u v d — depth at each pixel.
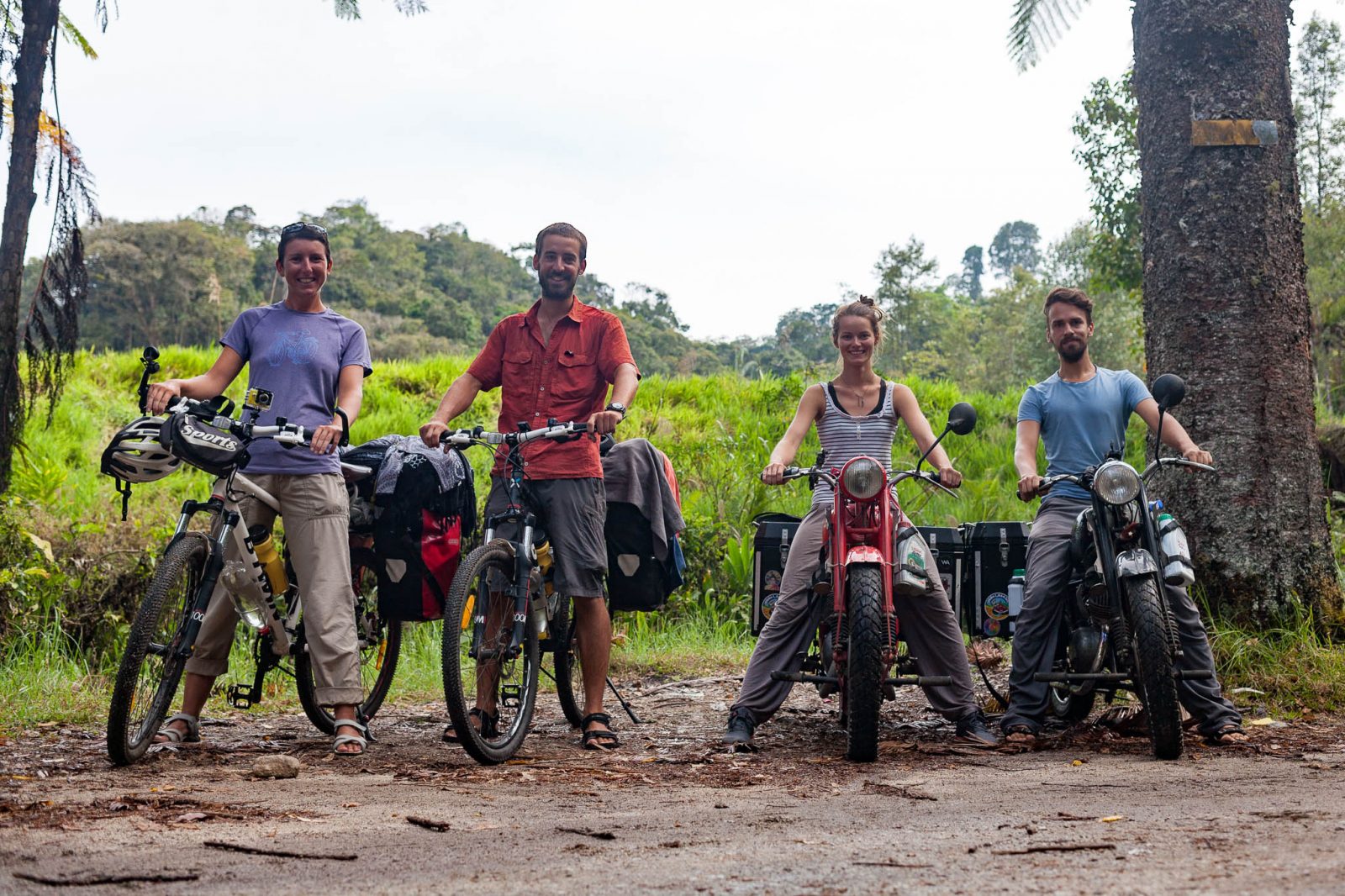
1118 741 5.12
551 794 3.79
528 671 4.89
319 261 4.90
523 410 5.09
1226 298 6.42
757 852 2.79
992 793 3.73
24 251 7.73
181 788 3.76
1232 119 6.47
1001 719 5.47
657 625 9.77
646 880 2.50
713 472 12.80
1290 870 2.46
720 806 3.53
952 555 5.64
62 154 7.75
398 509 5.00
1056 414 5.41
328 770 4.29
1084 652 5.00
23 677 6.64
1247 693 5.87
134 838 2.94
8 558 8.07
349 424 4.66
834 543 4.82
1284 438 6.35
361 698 4.75
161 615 4.31
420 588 5.08
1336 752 4.71
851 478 4.65
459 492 5.11
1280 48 6.64
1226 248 6.44
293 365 4.81
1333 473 12.39
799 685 7.23
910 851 2.78
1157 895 2.28
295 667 5.16
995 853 2.72
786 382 18.33
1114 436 5.37
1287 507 6.31
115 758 4.23
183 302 72.31
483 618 4.63
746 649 9.00
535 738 5.34
